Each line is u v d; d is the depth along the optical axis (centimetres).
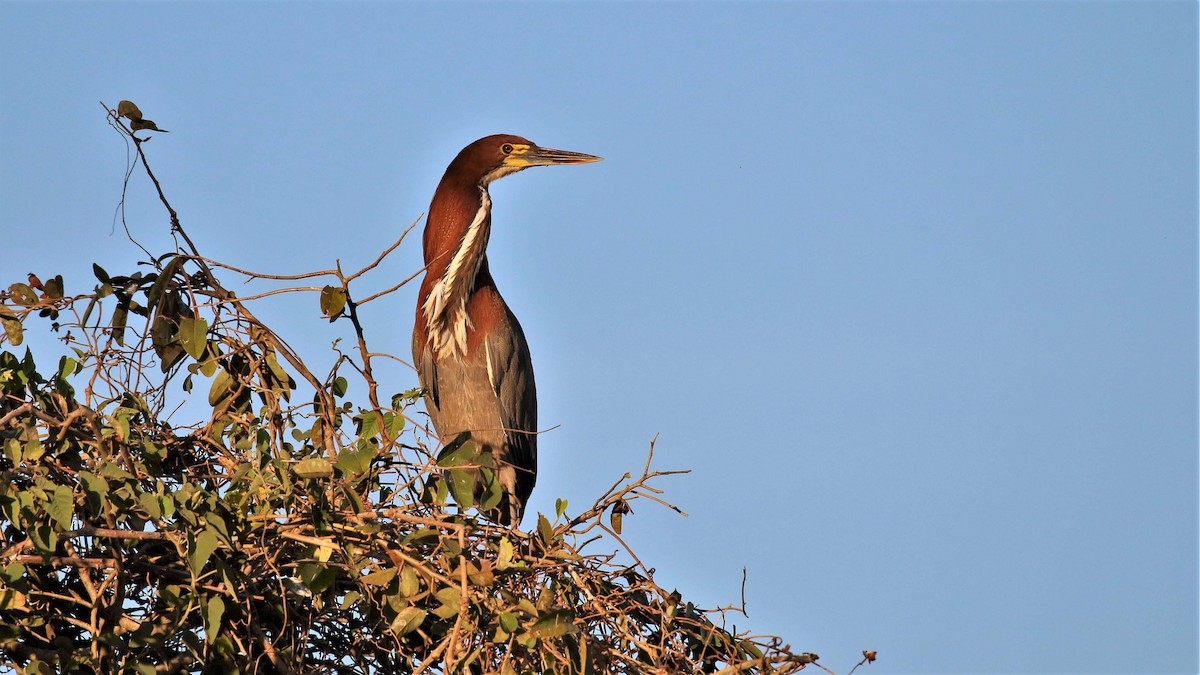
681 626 815
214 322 927
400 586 730
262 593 757
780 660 739
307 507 771
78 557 713
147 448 777
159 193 907
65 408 777
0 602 690
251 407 937
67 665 702
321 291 898
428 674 745
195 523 704
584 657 720
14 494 684
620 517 882
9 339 877
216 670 710
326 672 782
